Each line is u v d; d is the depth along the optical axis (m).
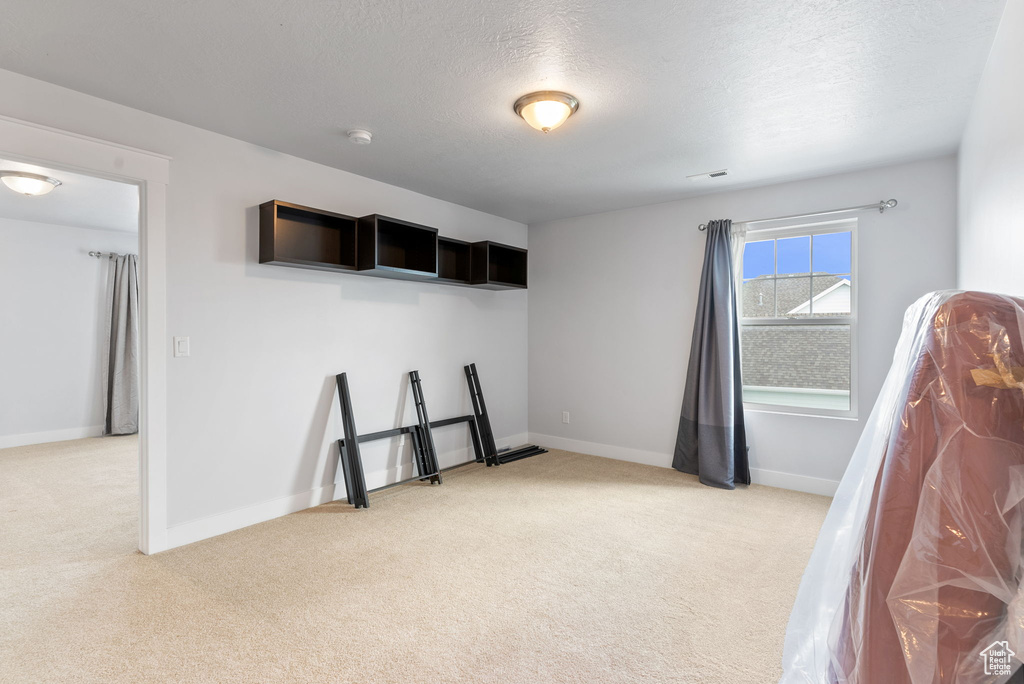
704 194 4.32
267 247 3.21
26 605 2.27
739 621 2.17
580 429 5.16
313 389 3.60
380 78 2.43
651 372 4.68
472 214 4.84
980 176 2.35
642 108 2.72
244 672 1.84
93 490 3.99
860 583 0.73
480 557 2.78
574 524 3.24
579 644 2.01
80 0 1.85
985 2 1.83
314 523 3.27
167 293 2.87
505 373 5.27
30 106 2.40
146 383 2.80
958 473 0.66
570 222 5.20
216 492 3.08
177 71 2.36
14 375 5.62
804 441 3.90
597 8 1.90
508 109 2.76
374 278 4.00
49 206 5.04
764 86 2.49
